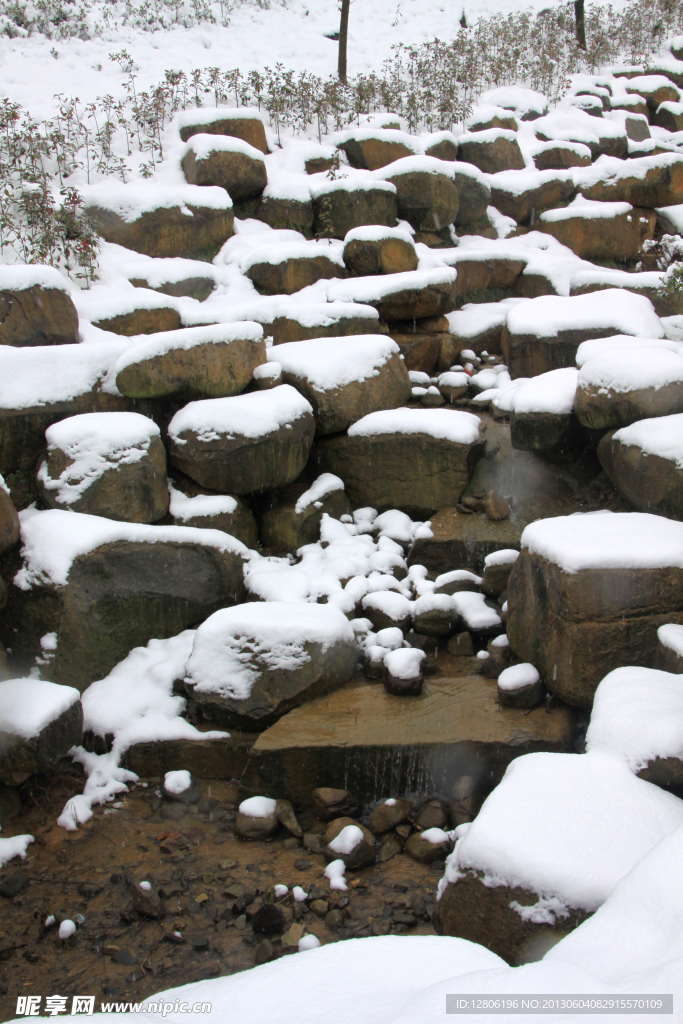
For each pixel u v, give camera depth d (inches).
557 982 65.8
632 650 155.9
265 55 521.3
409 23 641.6
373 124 423.8
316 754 160.1
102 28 488.7
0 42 431.5
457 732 160.4
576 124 490.0
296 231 360.5
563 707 167.0
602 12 728.3
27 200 283.6
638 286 325.4
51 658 181.8
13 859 150.9
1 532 184.7
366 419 248.5
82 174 339.6
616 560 154.7
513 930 102.2
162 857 151.1
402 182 358.9
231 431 224.2
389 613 200.4
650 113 576.1
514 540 219.9
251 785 163.6
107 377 226.7
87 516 198.1
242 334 239.9
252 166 356.5
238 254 331.0
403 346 291.4
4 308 229.5
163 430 236.7
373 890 140.5
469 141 437.4
